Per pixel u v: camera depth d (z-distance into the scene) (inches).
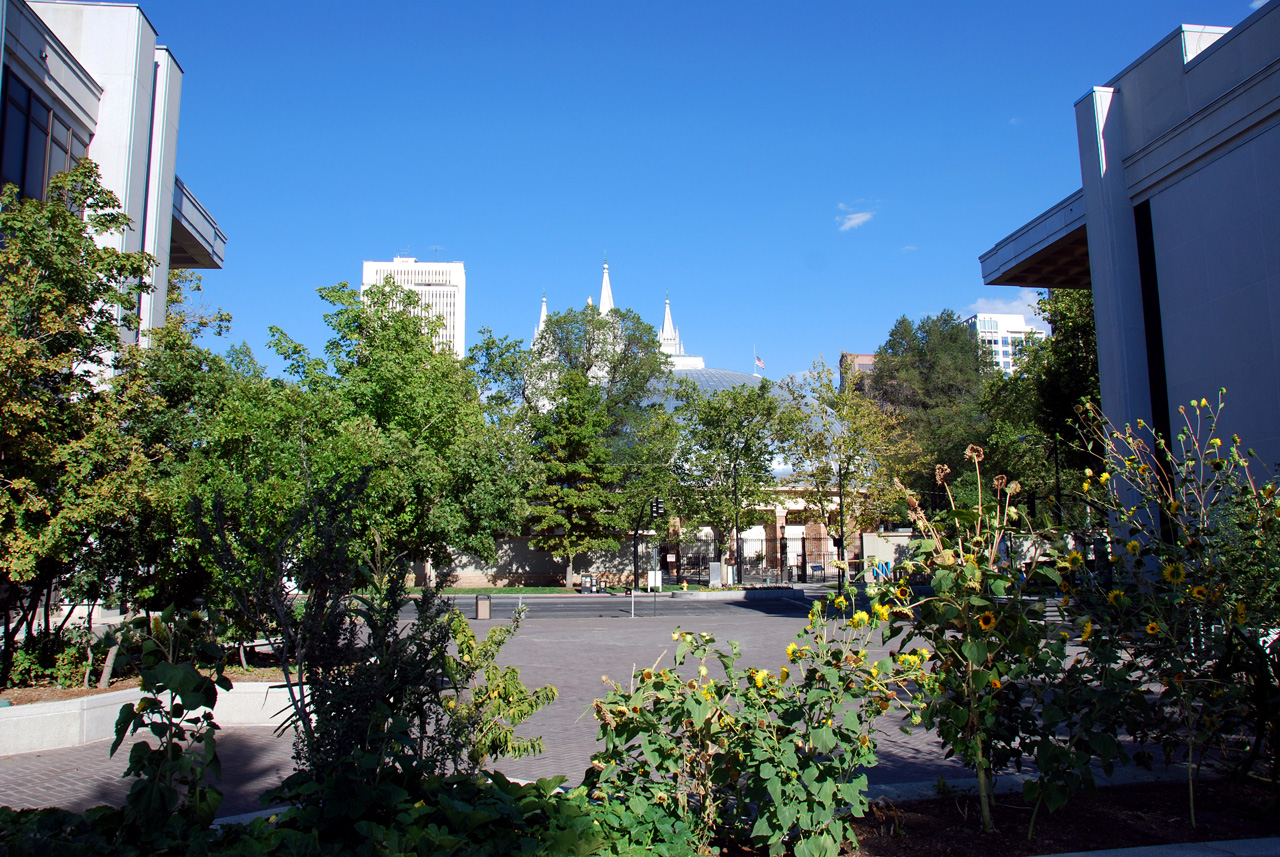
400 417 663.1
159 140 837.8
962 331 2743.6
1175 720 223.5
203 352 515.8
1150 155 797.9
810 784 167.9
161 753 166.1
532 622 943.7
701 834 181.3
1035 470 1424.7
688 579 1750.7
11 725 338.6
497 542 1656.0
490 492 800.3
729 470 1456.7
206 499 398.0
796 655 185.8
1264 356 671.8
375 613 182.9
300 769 170.6
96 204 439.8
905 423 2417.6
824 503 1437.0
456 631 235.1
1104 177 834.2
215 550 178.5
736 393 1443.2
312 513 185.2
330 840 156.9
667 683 185.9
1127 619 206.8
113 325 438.6
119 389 422.0
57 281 395.9
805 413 1428.4
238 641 452.1
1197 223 744.3
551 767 309.0
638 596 1384.1
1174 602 209.5
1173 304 770.8
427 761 176.7
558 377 1836.9
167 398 500.7
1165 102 781.9
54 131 705.0
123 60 781.3
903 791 220.7
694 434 1473.9
